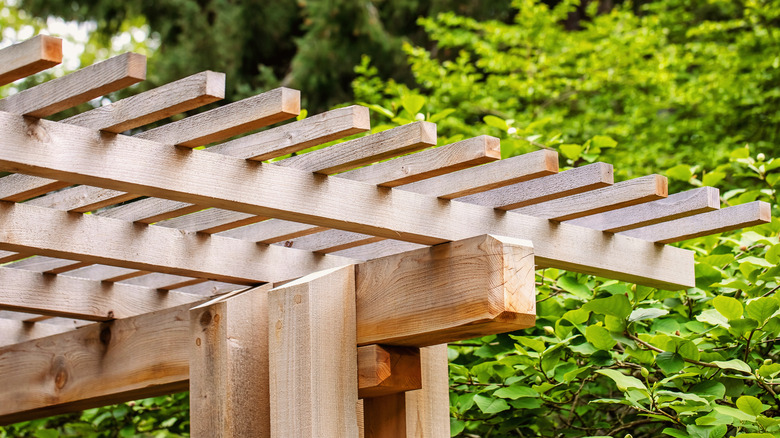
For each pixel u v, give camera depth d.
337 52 9.75
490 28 7.82
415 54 7.40
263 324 2.34
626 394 2.77
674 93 7.11
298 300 2.18
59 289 2.80
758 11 7.11
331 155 2.04
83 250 2.35
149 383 2.71
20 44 1.51
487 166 2.15
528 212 2.50
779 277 3.06
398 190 2.17
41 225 2.28
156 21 10.44
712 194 2.42
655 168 6.41
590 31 7.94
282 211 1.98
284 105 1.73
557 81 7.40
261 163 1.98
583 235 2.53
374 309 2.21
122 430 4.08
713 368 2.90
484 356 3.15
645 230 2.72
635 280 2.71
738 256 3.37
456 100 7.29
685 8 8.45
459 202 2.28
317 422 2.09
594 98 7.60
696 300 3.28
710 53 7.29
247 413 2.24
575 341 3.07
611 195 2.34
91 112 1.80
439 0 10.17
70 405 3.04
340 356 2.19
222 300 2.30
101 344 2.90
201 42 9.98
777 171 6.51
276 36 10.39
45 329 3.41
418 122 1.90
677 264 2.75
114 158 1.78
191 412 2.29
